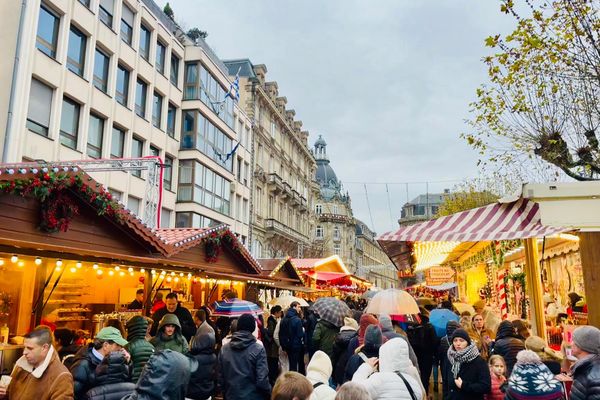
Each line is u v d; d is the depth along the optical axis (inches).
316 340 304.8
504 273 559.2
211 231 450.0
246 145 1501.0
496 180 1061.8
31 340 150.9
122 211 303.7
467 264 782.5
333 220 3289.9
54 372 151.7
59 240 266.1
